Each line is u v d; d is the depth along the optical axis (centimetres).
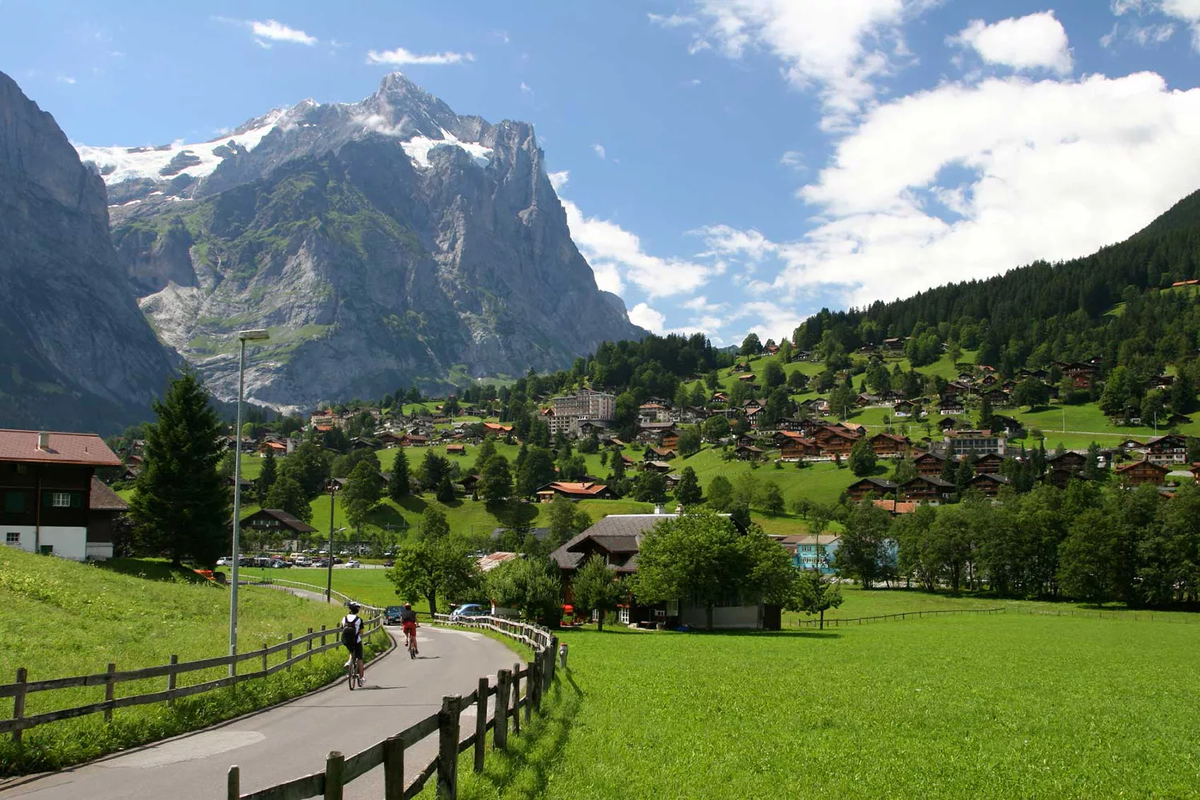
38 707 2122
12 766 1702
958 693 3553
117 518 9631
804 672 4166
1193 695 3788
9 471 7488
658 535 8750
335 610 6862
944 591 15275
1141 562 12319
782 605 8712
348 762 1036
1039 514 14025
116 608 4712
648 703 2820
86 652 3250
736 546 8331
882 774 1942
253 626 4944
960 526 14850
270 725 2316
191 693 2367
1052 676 4403
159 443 8281
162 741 2067
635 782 1695
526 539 16488
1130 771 2108
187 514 8131
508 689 1864
